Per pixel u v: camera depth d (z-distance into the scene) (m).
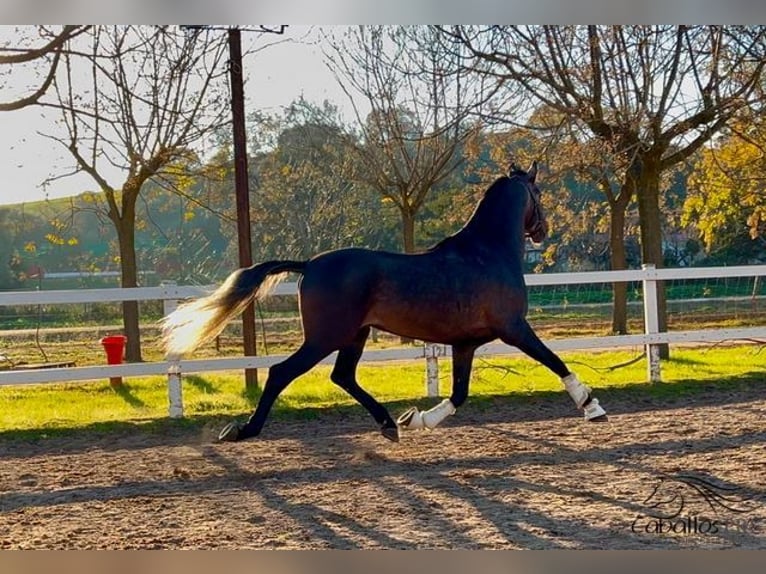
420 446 7.59
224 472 6.83
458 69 14.32
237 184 11.27
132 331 15.06
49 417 9.75
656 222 14.17
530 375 12.16
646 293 10.98
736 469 6.36
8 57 10.75
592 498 5.68
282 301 26.39
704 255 34.03
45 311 27.11
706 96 13.54
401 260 6.79
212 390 12.23
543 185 15.84
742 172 18.22
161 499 6.01
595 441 7.57
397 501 5.74
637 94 13.76
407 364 14.98
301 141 26.28
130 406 10.69
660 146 13.88
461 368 7.32
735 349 15.19
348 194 27.56
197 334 6.74
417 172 18.23
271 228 27.77
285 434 8.43
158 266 27.67
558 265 31.23
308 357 6.54
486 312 6.96
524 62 13.67
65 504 5.96
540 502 5.62
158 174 15.30
